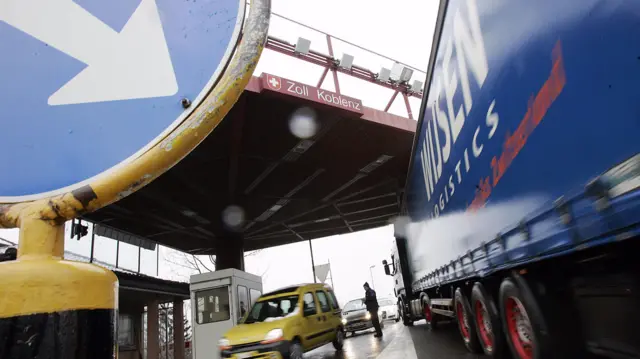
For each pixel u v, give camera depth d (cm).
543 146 245
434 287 883
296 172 1587
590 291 286
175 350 1800
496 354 459
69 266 89
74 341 83
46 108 105
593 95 190
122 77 108
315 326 1008
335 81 1311
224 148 1279
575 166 213
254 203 1825
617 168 178
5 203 97
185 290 1636
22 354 79
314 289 1126
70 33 110
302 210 2042
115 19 112
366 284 1460
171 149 100
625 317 250
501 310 419
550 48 224
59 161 101
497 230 353
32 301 82
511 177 303
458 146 438
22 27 111
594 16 184
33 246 92
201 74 108
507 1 275
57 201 95
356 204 2191
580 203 211
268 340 834
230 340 858
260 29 113
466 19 360
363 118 1295
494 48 303
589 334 298
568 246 228
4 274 83
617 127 176
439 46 484
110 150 102
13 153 101
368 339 1429
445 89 470
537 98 246
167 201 1583
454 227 522
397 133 1419
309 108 1173
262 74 1091
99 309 90
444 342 959
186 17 114
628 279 242
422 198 773
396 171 1755
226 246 2136
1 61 108
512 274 367
